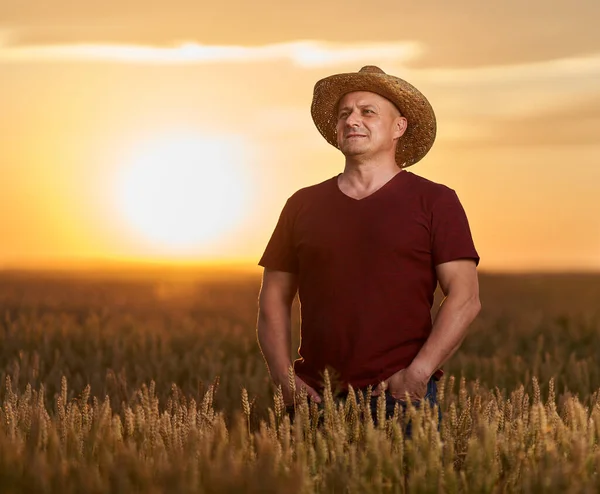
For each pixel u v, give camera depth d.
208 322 16.20
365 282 5.40
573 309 20.61
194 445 4.57
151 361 10.34
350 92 5.83
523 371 9.84
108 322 15.54
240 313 22.50
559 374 9.52
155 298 31.88
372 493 4.29
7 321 13.38
